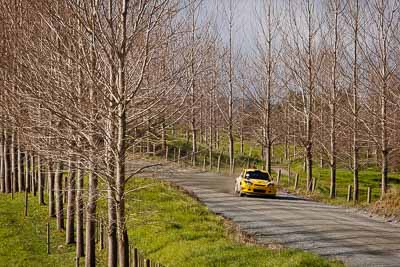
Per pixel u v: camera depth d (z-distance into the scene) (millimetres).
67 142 13867
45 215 30484
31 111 14969
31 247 23719
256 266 16312
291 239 21625
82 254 21938
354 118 36750
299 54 45125
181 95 13602
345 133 40938
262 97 48531
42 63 13453
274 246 19625
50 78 13047
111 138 13070
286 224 25297
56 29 13219
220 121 72125
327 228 24391
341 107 37594
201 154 65250
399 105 30156
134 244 20906
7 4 16516
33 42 13781
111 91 12703
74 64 13258
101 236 22500
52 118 14555
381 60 32219
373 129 35094
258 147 86625
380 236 22688
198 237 20922
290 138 55406
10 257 21922
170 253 18766
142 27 12844
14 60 14469
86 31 12875
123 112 12930
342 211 31016
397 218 27922
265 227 24344
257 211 29516
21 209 32375
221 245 19078
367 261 17906
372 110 34688
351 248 20031
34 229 27203
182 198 30672
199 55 13914
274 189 37094
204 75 14883
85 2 12508
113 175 13820
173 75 13477
